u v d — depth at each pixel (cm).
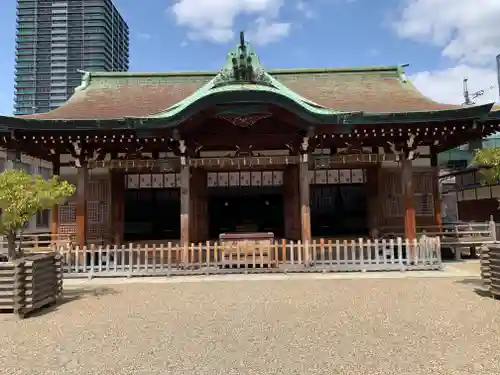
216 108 1298
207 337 642
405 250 1488
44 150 1492
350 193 1816
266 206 1891
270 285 1112
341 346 590
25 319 777
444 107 1487
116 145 1501
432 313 776
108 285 1157
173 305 884
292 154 1544
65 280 1246
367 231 1778
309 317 758
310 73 1867
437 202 1675
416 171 1686
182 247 1346
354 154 1523
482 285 1043
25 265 809
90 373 505
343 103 1576
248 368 511
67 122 1287
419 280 1160
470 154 3042
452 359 533
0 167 2166
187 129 1339
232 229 1880
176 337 645
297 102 1262
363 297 936
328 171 1772
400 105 1539
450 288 1028
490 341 604
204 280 1214
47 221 2608
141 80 1847
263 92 1246
